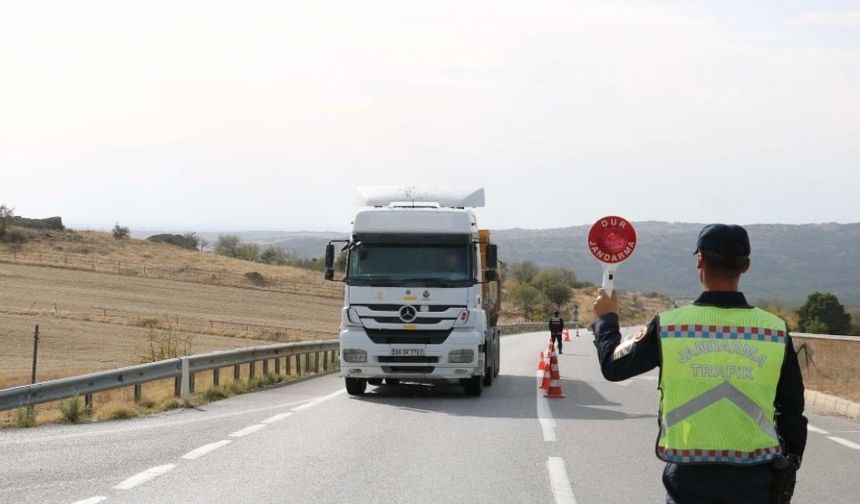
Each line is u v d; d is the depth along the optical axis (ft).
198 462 48.01
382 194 90.89
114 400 86.17
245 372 136.05
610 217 29.66
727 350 19.93
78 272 435.94
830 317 372.58
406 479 44.16
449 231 82.48
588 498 40.42
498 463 48.88
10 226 556.51
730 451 19.49
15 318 273.95
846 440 60.29
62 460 48.34
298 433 59.00
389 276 81.92
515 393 90.58
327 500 39.34
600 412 74.23
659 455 20.06
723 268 20.49
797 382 20.01
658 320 20.58
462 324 81.46
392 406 76.33
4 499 38.60
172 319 309.42
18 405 62.03
